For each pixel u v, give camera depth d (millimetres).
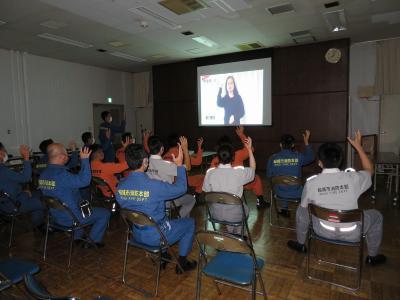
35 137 7051
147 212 2176
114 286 2348
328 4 4238
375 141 5883
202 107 7965
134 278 2463
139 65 8586
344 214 2074
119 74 9414
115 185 3680
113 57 7406
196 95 8117
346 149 6594
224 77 7512
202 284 2346
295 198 3357
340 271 2506
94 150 3615
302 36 5961
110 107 9172
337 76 6492
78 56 7191
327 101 6648
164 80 8680
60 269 2631
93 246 2994
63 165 2750
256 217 3920
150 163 2916
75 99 8016
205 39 5977
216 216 2703
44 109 7230
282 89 7066
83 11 4234
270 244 3076
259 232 3404
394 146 6715
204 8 4230
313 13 4598
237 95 7398
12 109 6578
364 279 2369
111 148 6176
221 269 1774
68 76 7809
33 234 3508
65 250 3043
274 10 4398
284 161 3533
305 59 6754
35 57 6988
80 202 2760
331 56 6465
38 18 4504
